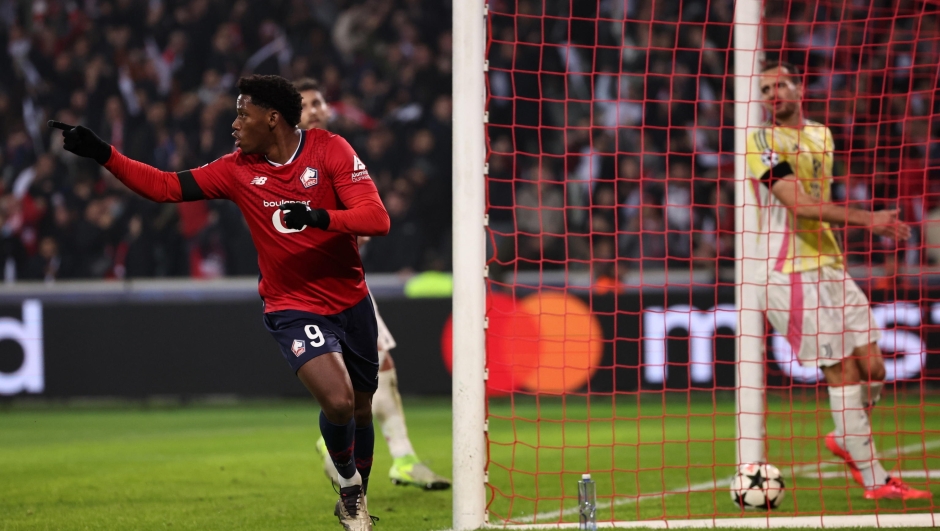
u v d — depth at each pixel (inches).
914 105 1520.7
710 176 1647.4
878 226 674.8
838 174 1472.7
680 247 1617.9
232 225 1701.5
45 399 1498.5
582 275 1517.0
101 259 1754.4
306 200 513.0
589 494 523.8
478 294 582.9
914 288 1316.4
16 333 1507.1
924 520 588.7
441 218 1688.0
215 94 1916.8
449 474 862.5
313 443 1079.6
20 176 1941.4
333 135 522.9
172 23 2025.1
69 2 2073.1
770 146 689.0
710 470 868.6
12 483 824.9
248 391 1477.6
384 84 1851.6
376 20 1953.7
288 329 518.0
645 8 1782.7
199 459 965.8
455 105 588.1
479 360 583.2
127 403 1581.0
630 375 1433.3
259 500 724.0
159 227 1701.5
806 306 703.7
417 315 1461.6
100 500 733.9
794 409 1294.3
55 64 2023.9
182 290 1521.9
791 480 799.7
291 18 1956.2
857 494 721.0
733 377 1418.6
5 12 2085.4
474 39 586.9
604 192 1667.1
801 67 1566.2
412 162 1760.6
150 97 1936.5
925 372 1309.1
